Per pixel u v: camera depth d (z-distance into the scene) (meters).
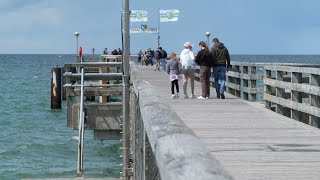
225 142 9.85
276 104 15.16
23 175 16.50
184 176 1.73
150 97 4.70
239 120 13.30
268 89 16.17
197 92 22.34
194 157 1.90
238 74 20.05
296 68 13.04
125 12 11.55
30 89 59.78
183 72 19.38
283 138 10.36
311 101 12.10
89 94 20.14
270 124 12.55
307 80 15.60
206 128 11.80
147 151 3.93
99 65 21.92
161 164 2.11
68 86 19.69
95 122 18.61
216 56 18.97
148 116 3.30
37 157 19.70
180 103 17.55
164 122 2.77
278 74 14.80
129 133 12.58
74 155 20.12
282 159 8.21
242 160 8.13
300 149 9.12
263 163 7.89
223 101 18.22
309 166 7.68
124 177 11.55
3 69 123.62
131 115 12.53
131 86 13.09
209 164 1.82
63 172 16.81
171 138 2.26
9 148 21.44
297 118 13.87
